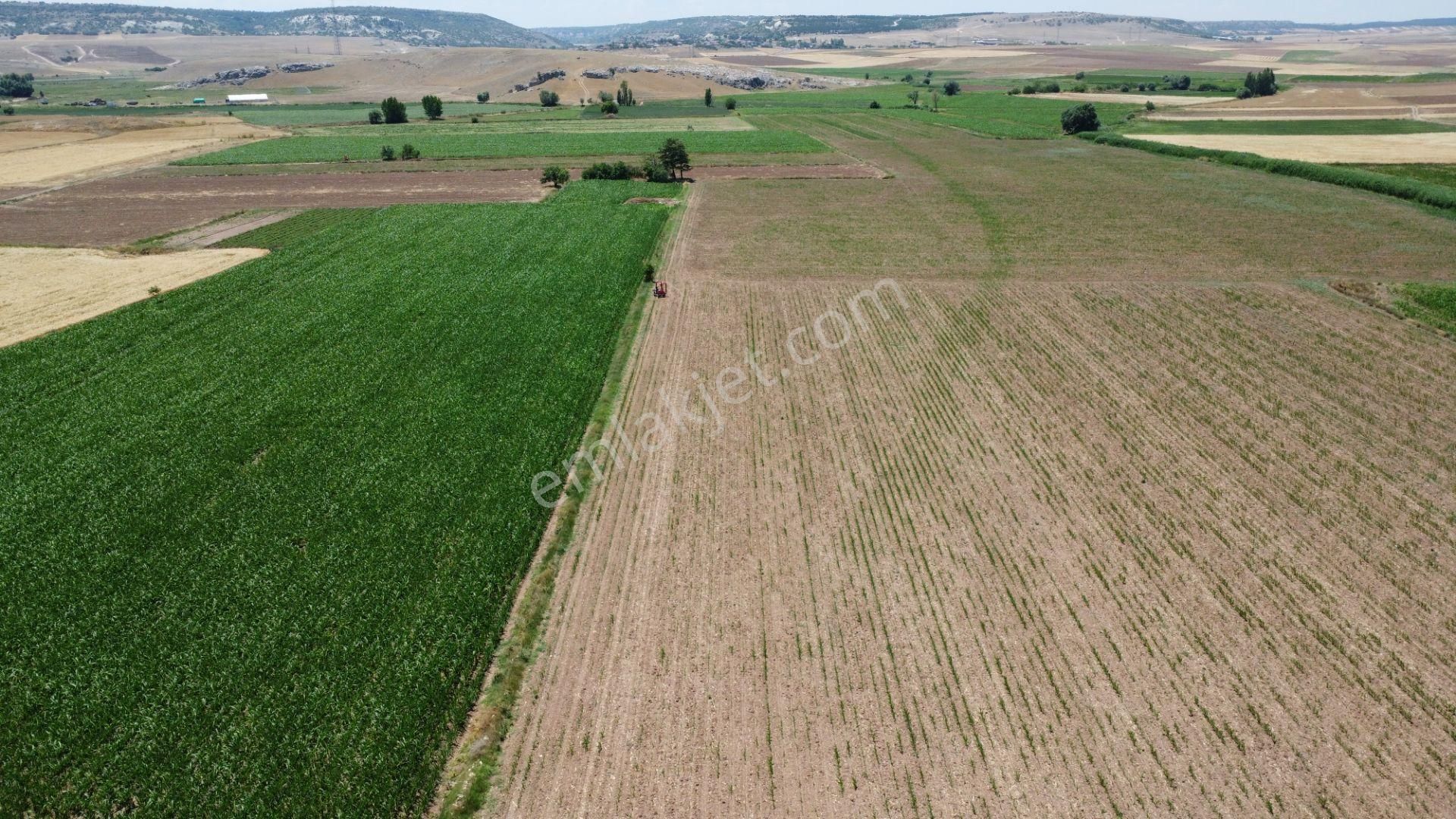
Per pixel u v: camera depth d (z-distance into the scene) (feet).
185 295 157.17
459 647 71.77
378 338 136.56
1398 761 61.98
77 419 110.01
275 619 74.28
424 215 223.10
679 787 59.77
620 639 73.92
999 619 76.13
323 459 100.48
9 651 71.05
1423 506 93.40
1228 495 95.25
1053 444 106.52
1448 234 192.03
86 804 58.18
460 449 102.99
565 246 190.19
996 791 59.52
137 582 79.20
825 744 63.31
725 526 89.97
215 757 61.36
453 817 57.77
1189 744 63.26
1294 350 133.49
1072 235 202.39
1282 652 72.18
